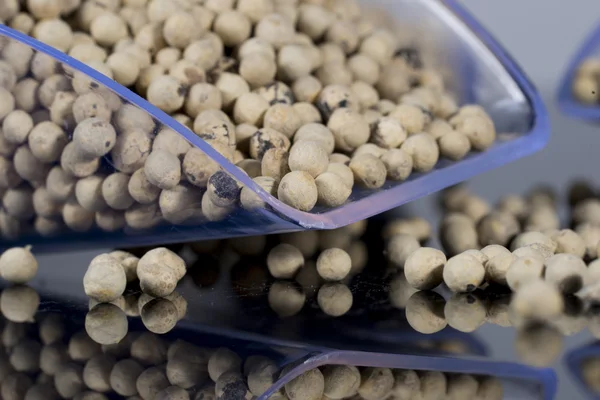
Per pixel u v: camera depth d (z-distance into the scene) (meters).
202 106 0.18
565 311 0.15
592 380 0.13
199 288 0.16
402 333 0.15
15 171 0.17
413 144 0.18
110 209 0.16
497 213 0.19
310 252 0.17
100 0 0.19
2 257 0.17
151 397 0.13
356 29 0.21
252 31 0.20
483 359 0.14
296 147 0.16
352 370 0.14
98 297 0.16
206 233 0.16
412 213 0.20
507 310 0.15
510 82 0.21
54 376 0.14
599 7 0.29
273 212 0.15
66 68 0.16
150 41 0.19
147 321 0.15
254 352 0.14
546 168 0.23
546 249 0.16
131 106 0.15
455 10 0.21
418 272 0.16
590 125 0.26
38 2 0.19
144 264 0.16
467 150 0.18
